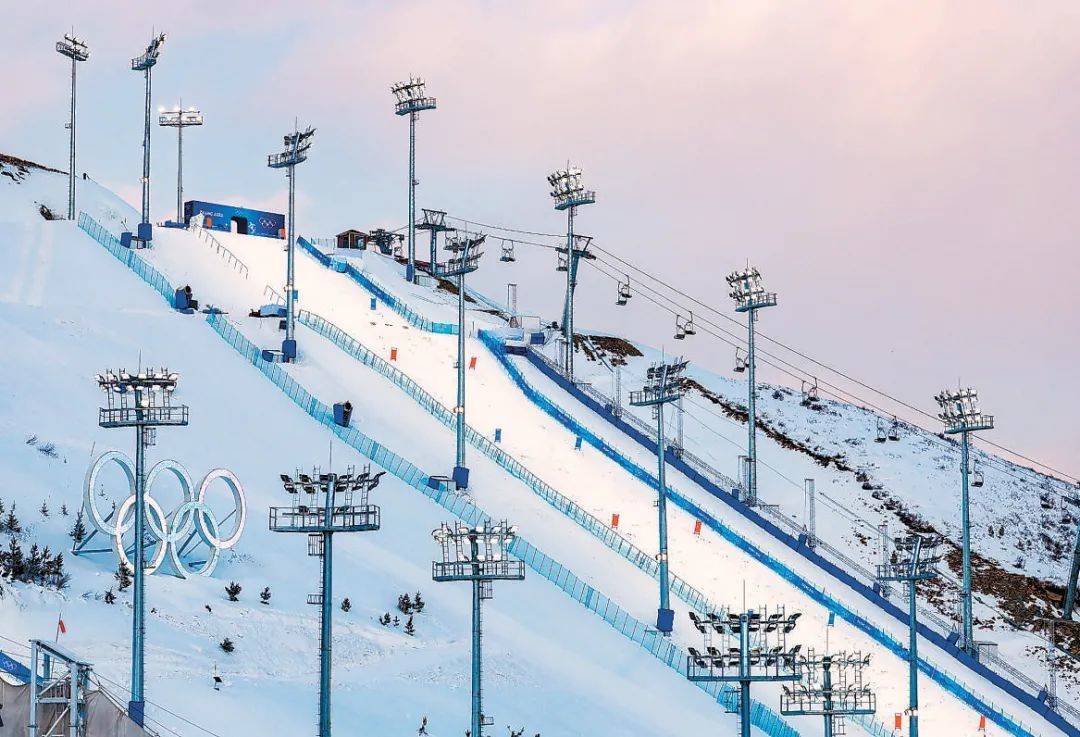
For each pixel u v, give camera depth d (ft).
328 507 448.65
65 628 488.02
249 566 636.48
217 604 585.63
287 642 572.10
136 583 461.78
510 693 577.02
